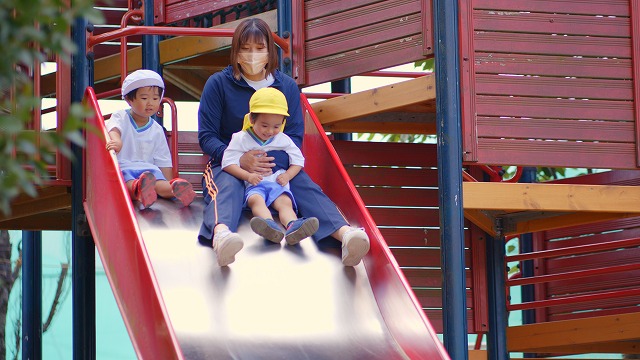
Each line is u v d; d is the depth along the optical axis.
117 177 7.75
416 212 11.64
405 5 9.39
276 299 7.28
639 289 11.36
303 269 7.67
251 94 8.84
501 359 11.95
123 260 7.43
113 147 8.15
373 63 9.64
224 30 9.74
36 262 13.52
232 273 7.48
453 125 8.64
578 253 12.75
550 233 13.88
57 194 10.08
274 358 6.72
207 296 7.18
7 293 15.10
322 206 8.21
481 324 11.95
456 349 8.37
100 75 13.32
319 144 9.12
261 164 8.30
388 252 7.48
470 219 11.68
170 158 9.05
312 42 10.24
